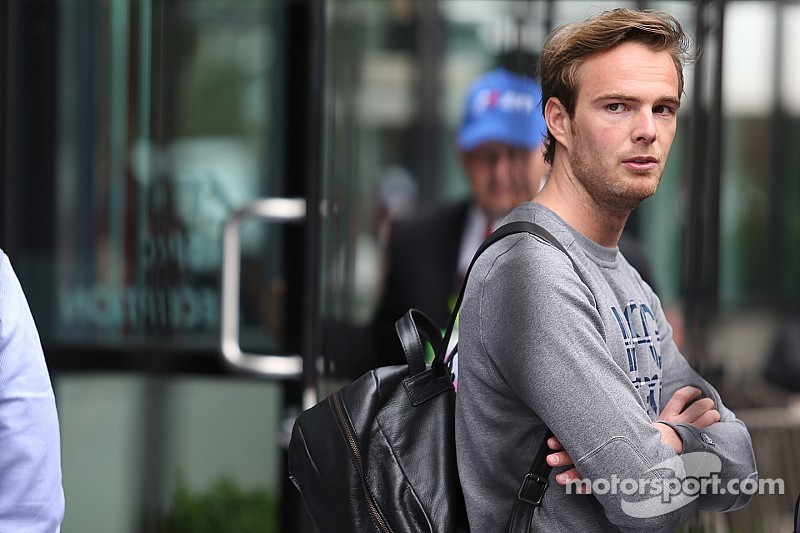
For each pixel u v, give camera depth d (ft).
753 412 27.61
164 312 29.17
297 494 29.45
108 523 29.35
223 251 28.89
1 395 14.97
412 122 39.32
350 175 34.14
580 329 13.74
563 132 14.82
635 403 13.73
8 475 14.94
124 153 28.86
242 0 29.17
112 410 29.30
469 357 14.51
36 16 28.30
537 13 32.73
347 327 29.58
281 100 29.40
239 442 29.60
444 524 14.58
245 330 29.73
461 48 38.47
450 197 39.04
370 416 15.06
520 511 14.14
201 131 29.35
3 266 15.46
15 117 28.32
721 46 22.63
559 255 14.15
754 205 31.55
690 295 24.25
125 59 28.71
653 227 30.58
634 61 14.21
